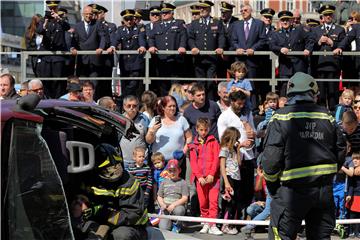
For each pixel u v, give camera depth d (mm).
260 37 12117
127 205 4781
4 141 3424
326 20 12297
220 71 12375
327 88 12391
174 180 8961
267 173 6008
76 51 12406
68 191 4832
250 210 8992
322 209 6051
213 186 9000
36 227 3586
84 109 4758
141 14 12852
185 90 11719
